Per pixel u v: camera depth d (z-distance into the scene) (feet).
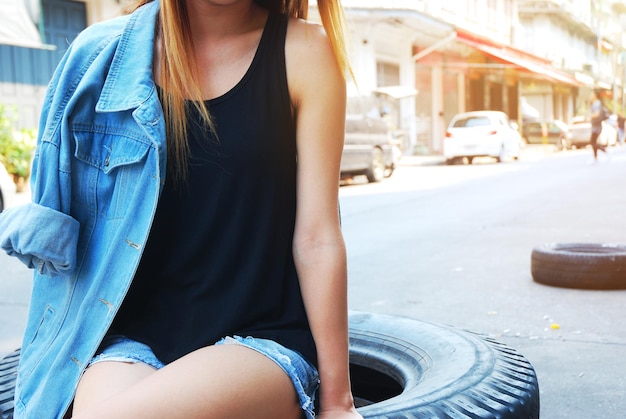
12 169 37.99
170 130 4.77
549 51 139.85
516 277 17.58
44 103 5.22
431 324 7.71
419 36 82.94
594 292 15.92
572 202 33.50
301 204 4.90
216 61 4.86
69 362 4.80
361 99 47.29
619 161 67.26
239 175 4.77
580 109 171.83
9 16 40.11
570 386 10.14
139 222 4.75
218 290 4.86
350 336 7.61
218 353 4.34
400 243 23.22
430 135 91.91
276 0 5.10
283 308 4.93
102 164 4.93
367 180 47.96
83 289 4.97
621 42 217.77
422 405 5.37
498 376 5.99
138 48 4.94
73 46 5.20
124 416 3.84
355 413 4.84
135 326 4.93
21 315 14.94
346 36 4.99
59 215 4.85
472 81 104.99
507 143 69.00
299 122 4.89
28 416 4.83
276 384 4.32
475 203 34.27
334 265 4.83
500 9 114.83
